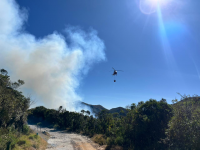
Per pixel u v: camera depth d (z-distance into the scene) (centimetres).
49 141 2150
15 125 1767
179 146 870
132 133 1394
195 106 914
